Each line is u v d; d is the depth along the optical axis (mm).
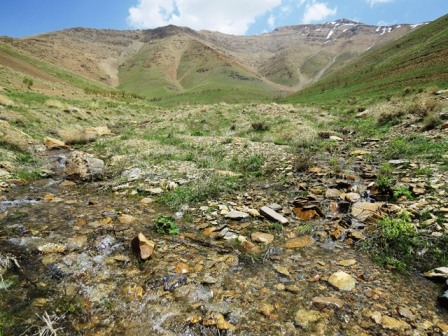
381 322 4141
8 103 23422
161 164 13219
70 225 7020
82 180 11438
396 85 73125
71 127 23391
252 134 21406
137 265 5441
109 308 4387
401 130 18172
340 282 4969
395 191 8219
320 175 11055
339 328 4043
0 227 6785
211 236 6762
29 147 15812
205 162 13500
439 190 7980
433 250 5816
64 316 4207
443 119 17219
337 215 7699
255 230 7027
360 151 14320
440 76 61688
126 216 7598
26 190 9906
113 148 17422
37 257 5586
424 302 4574
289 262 5668
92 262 5488
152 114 42656
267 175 11727
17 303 4406
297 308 4406
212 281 5004
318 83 190750
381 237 6332
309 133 19844
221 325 4062
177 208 8406
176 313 4293
